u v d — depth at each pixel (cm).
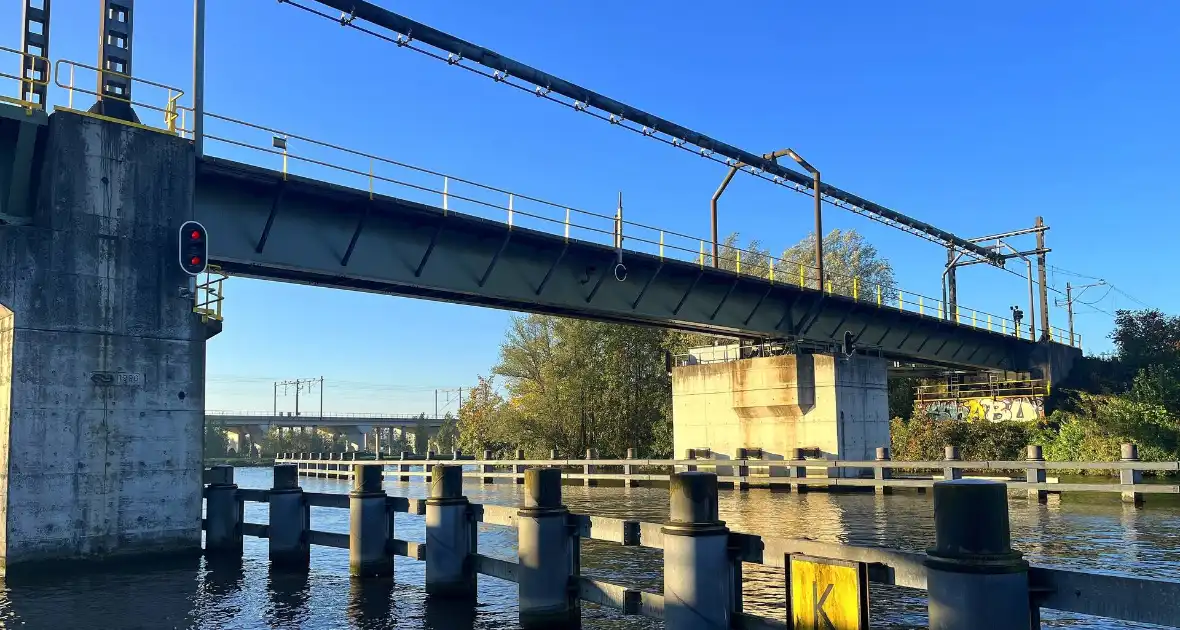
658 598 844
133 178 1697
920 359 4509
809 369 3691
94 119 1656
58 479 1523
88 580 1385
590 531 952
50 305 1559
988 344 5044
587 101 3000
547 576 970
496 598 1161
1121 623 959
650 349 5897
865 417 3747
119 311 1639
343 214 2225
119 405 1611
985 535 545
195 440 1698
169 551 1623
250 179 1980
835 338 3891
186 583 1330
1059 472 3738
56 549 1500
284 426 13300
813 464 2995
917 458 4616
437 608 1095
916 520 2041
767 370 3791
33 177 1631
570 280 2838
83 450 1556
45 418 1525
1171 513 2052
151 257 1698
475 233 2512
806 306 3731
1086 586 535
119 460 1594
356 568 1334
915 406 5684
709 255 3622
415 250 2405
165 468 1648
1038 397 5072
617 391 5775
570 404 5675
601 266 2889
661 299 3142
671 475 784
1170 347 5306
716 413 3975
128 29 1775
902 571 627
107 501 1569
